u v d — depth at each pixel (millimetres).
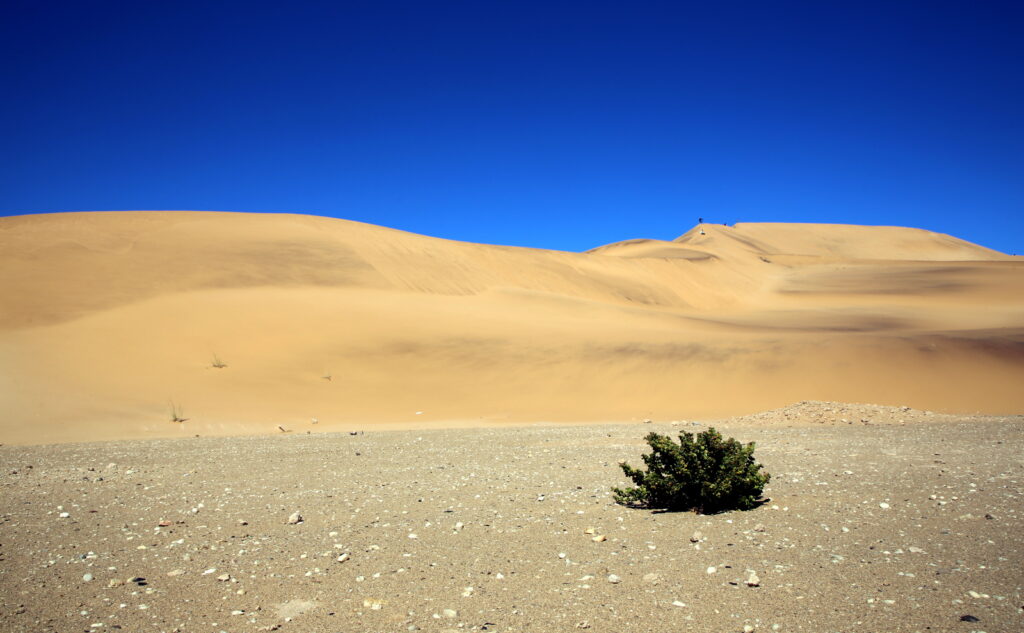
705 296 91750
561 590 6105
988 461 12273
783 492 9789
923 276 109562
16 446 19469
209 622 5551
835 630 5020
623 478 11922
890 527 7637
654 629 5188
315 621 5535
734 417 25969
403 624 5434
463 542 7793
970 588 5668
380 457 15852
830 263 127312
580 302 62500
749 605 5562
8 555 7578
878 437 17281
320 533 8359
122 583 6539
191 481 12672
